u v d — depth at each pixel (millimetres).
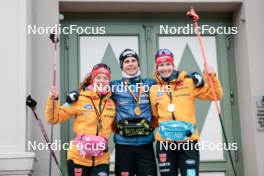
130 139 5559
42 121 6520
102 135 5531
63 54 7086
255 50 7016
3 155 5812
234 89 7270
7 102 5992
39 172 6379
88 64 7121
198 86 5512
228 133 7152
